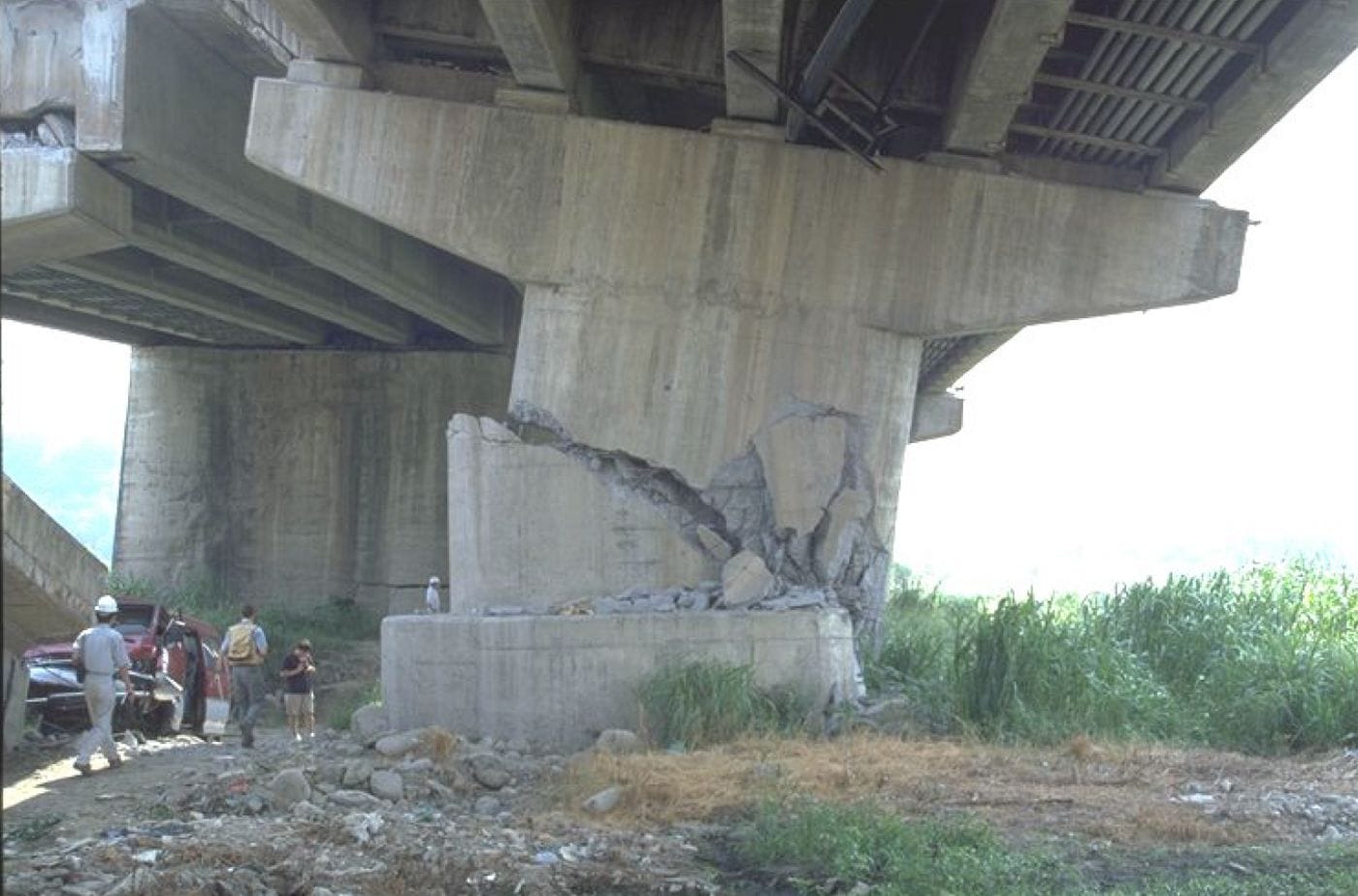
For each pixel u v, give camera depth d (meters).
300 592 38.16
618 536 15.66
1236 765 12.97
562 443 16.00
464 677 14.48
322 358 38.88
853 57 16.78
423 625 14.65
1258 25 13.74
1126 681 15.38
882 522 16.17
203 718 21.27
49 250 22.48
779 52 14.67
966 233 16.25
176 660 20.53
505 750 13.76
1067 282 16.17
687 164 16.30
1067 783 11.88
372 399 38.56
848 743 13.32
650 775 11.58
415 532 37.78
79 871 8.85
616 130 16.27
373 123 16.31
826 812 9.84
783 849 9.43
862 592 16.05
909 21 16.75
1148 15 14.05
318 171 16.30
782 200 16.27
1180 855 9.59
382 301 35.84
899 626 19.53
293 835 9.86
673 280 16.22
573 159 16.27
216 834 9.86
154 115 21.28
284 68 23.23
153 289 29.61
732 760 12.33
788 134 16.61
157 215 24.84
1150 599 18.50
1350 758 13.38
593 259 16.23
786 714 14.18
